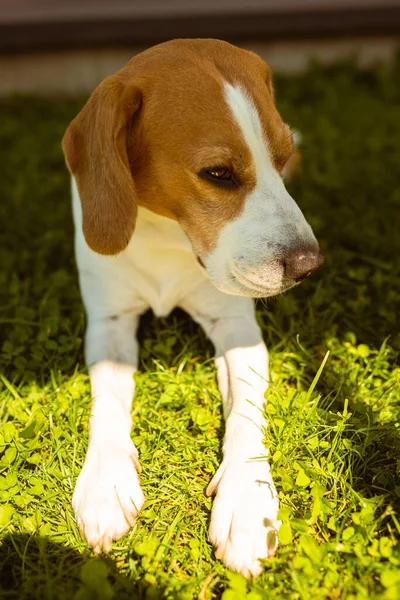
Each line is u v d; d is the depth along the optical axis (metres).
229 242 0.94
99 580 0.86
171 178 0.96
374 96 1.63
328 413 0.98
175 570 0.90
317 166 1.36
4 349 1.08
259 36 1.69
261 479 0.92
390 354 1.07
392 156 1.37
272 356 1.07
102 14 1.66
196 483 0.96
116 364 1.03
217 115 0.94
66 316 1.14
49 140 1.49
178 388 1.03
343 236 1.22
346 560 0.89
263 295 0.94
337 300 1.14
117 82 0.96
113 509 0.92
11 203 1.32
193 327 1.11
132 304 1.07
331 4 1.70
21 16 1.66
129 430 0.98
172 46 0.98
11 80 1.71
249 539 0.89
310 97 1.64
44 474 0.96
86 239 0.97
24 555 0.90
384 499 0.93
